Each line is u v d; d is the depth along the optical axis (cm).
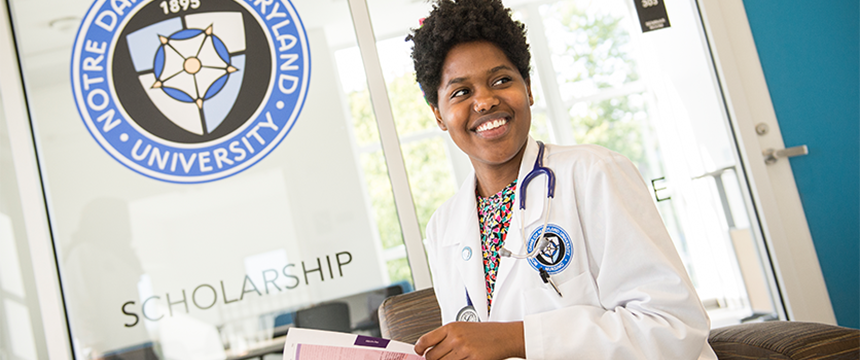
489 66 94
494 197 103
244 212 210
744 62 235
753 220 229
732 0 236
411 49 105
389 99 219
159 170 210
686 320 78
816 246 232
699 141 229
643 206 86
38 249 205
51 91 211
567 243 89
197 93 213
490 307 97
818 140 234
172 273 207
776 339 82
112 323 204
